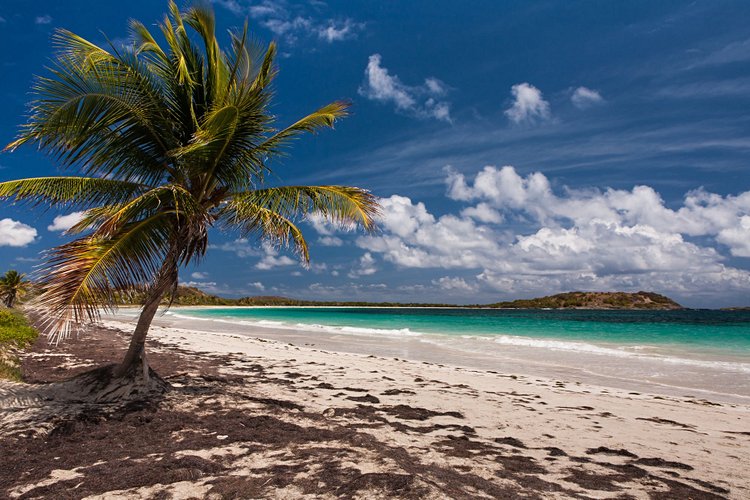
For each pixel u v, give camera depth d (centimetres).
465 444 534
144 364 715
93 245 584
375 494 341
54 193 666
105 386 694
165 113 735
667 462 500
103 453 458
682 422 705
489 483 398
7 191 630
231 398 715
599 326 3825
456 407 759
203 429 546
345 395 822
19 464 427
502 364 1443
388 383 979
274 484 368
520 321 4853
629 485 418
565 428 644
